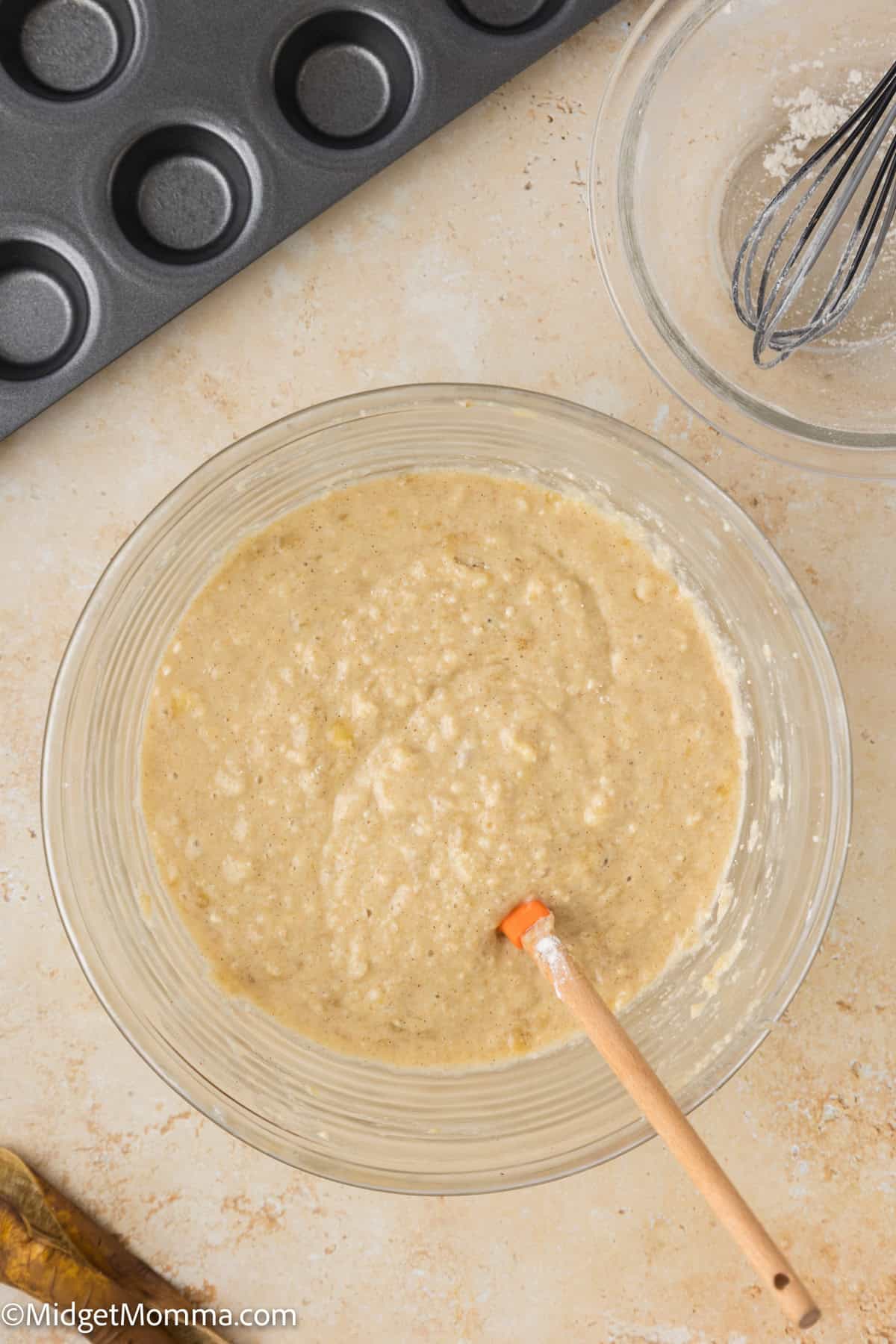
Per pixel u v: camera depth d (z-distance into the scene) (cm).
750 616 71
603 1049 63
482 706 69
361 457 71
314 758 69
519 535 71
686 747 70
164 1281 71
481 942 69
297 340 73
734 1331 72
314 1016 70
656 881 70
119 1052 72
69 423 72
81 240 71
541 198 73
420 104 71
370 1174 69
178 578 71
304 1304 71
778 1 71
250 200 72
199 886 69
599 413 69
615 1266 72
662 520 71
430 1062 70
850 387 73
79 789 70
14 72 72
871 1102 72
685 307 73
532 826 69
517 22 72
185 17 71
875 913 72
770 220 73
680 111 73
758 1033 69
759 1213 72
